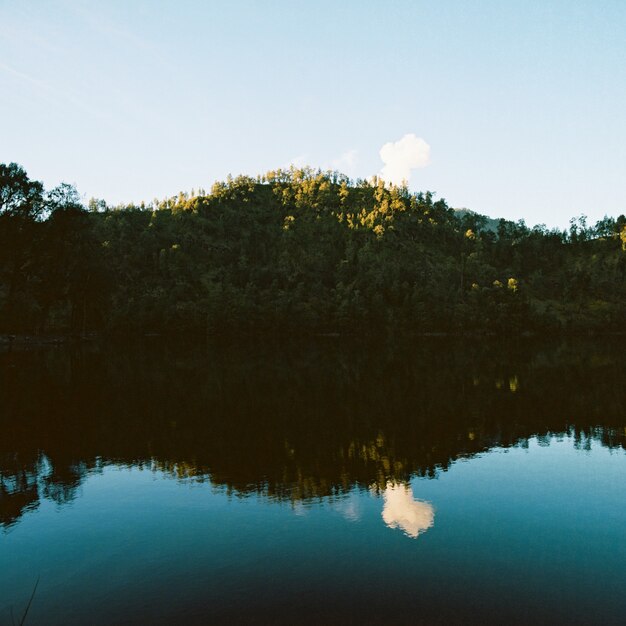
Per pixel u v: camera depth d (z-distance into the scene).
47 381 44.91
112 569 12.65
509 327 155.38
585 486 18.86
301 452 23.52
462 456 22.86
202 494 18.00
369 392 40.91
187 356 77.38
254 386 44.31
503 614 10.66
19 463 21.84
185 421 29.92
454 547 13.77
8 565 12.92
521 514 16.20
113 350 83.00
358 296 168.88
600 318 183.38
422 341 134.25
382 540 14.21
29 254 77.62
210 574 12.40
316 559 13.09
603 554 13.38
